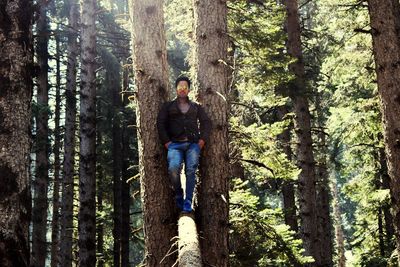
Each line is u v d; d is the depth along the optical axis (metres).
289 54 12.98
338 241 28.83
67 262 17.02
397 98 8.68
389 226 17.05
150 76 6.38
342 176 16.94
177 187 6.08
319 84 18.23
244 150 8.84
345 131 13.57
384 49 8.84
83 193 13.45
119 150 23.34
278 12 11.14
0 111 5.55
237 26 10.08
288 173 9.43
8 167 5.45
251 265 8.23
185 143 6.20
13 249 5.29
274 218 8.70
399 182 8.55
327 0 15.09
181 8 10.15
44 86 18.06
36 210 16.62
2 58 5.67
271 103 11.58
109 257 24.89
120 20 9.66
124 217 22.91
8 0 5.79
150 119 6.32
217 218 6.36
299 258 8.36
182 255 4.43
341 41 14.36
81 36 14.23
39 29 17.91
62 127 19.58
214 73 6.80
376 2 9.02
